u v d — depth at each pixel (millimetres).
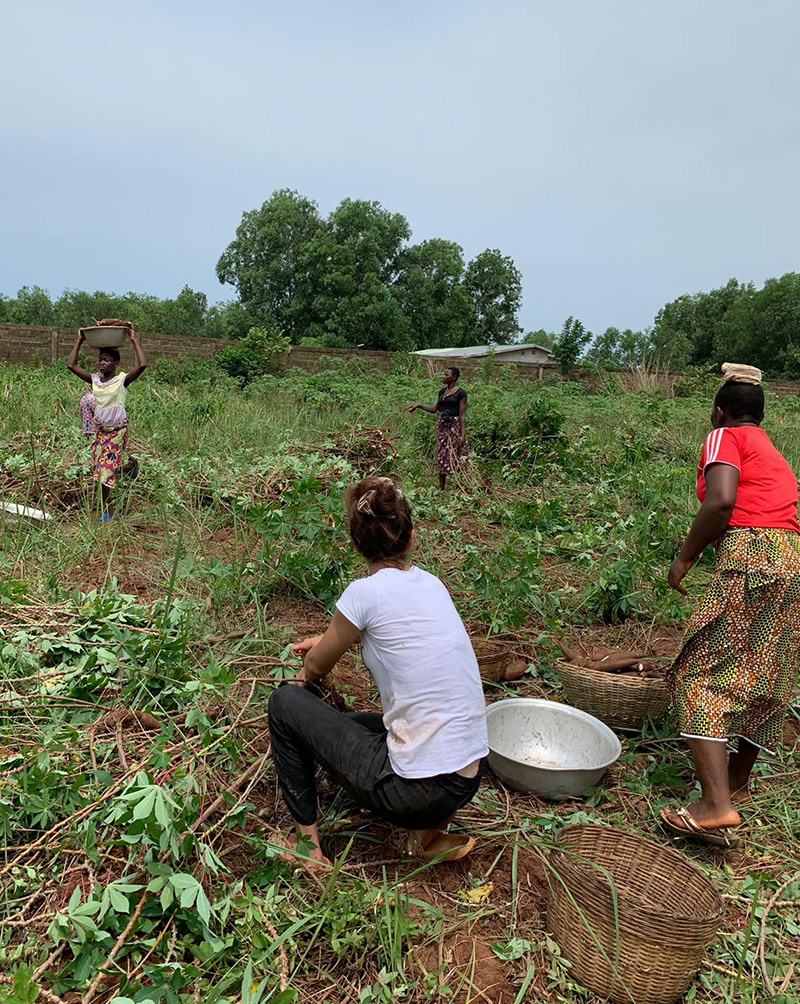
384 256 45062
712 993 2189
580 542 5883
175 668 3211
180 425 9148
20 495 6016
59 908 2172
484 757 2408
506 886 2531
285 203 43719
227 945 2064
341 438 8648
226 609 4211
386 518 2459
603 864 2527
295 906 2279
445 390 8477
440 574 5098
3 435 7375
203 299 60500
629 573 4711
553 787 2949
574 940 2162
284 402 12742
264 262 44812
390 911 2297
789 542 2729
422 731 2301
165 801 2189
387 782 2326
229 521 5965
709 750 2699
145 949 2055
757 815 3020
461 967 2189
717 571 2760
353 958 2170
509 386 19203
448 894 2473
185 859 2273
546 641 4258
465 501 7176
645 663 3857
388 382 16500
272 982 2029
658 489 7344
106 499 6082
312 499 4492
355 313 41094
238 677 3299
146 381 13812
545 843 2574
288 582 4641
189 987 1995
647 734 3521
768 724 2871
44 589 4152
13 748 2750
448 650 2354
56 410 8492
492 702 3684
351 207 43312
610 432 11867
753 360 47375
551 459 9055
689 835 2799
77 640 3422
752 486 2785
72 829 2348
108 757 2725
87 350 17078
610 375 19688
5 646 3219
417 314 47344
